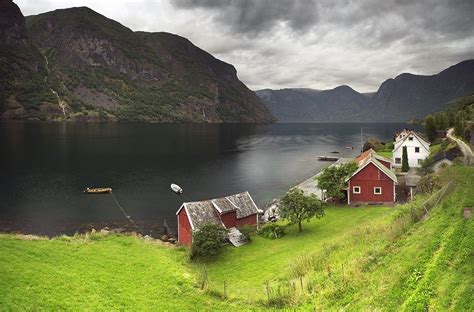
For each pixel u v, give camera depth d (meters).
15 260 30.06
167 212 74.38
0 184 92.75
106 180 100.69
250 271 38.34
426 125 136.75
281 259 40.12
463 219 28.27
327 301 22.69
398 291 20.53
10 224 64.69
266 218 67.06
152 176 107.94
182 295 28.12
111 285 28.62
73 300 24.89
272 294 26.45
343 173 67.62
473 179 42.75
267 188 96.69
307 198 52.97
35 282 26.36
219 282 35.62
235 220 55.16
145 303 26.28
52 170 110.75
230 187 97.50
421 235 27.39
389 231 31.20
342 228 49.50
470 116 163.38
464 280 19.53
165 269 33.66
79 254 34.91
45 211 73.00
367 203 63.59
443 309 17.62
